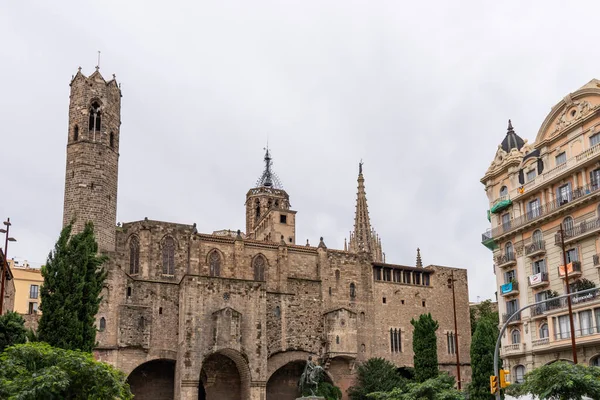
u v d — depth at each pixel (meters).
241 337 98.06
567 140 78.94
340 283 114.88
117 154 104.06
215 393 100.25
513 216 85.75
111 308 95.19
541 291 79.75
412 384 73.94
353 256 117.75
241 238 109.81
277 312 107.19
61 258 65.00
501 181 90.00
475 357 77.31
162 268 103.25
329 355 106.81
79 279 64.38
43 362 48.25
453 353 120.19
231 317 97.69
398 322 117.56
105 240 98.25
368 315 115.56
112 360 92.81
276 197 151.88
